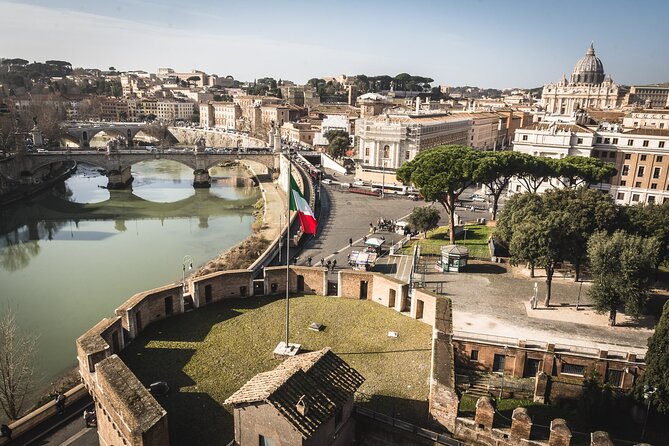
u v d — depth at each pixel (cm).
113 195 18138
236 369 3934
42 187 18338
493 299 6469
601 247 5669
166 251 11488
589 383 4838
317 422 2886
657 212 6931
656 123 17112
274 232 11950
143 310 4378
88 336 3631
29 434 3759
